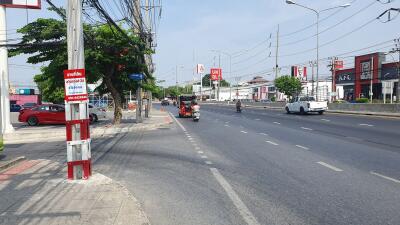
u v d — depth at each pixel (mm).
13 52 21891
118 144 16859
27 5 20250
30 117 28203
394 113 34938
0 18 20734
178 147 15352
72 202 6949
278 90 80562
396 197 7195
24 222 5891
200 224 5914
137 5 25094
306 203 6938
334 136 18375
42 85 59312
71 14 9102
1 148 12516
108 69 25609
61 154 14039
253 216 6250
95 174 9430
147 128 25688
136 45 24938
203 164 11219
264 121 31078
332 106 46438
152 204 7055
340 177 9016
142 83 28531
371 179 8734
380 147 14086
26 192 7762
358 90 69125
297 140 17016
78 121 8844
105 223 5789
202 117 39688
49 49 22219
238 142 16656
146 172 10188
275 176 9305
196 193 7816
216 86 141000
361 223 5812
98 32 23609
